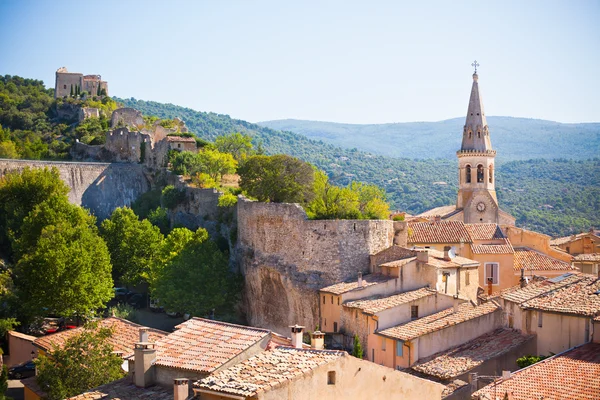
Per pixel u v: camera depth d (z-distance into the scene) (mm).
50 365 69062
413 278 104375
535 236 137500
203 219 154750
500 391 55969
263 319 125375
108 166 183875
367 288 102750
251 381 44875
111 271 134125
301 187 136625
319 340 59188
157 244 142625
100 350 70875
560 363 59125
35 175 153625
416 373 72188
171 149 188500
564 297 73812
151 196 181500
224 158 183250
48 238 122062
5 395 84562
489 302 85812
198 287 125000
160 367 53125
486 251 124875
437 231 131250
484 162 184750
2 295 112188
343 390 47438
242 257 132875
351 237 115812
